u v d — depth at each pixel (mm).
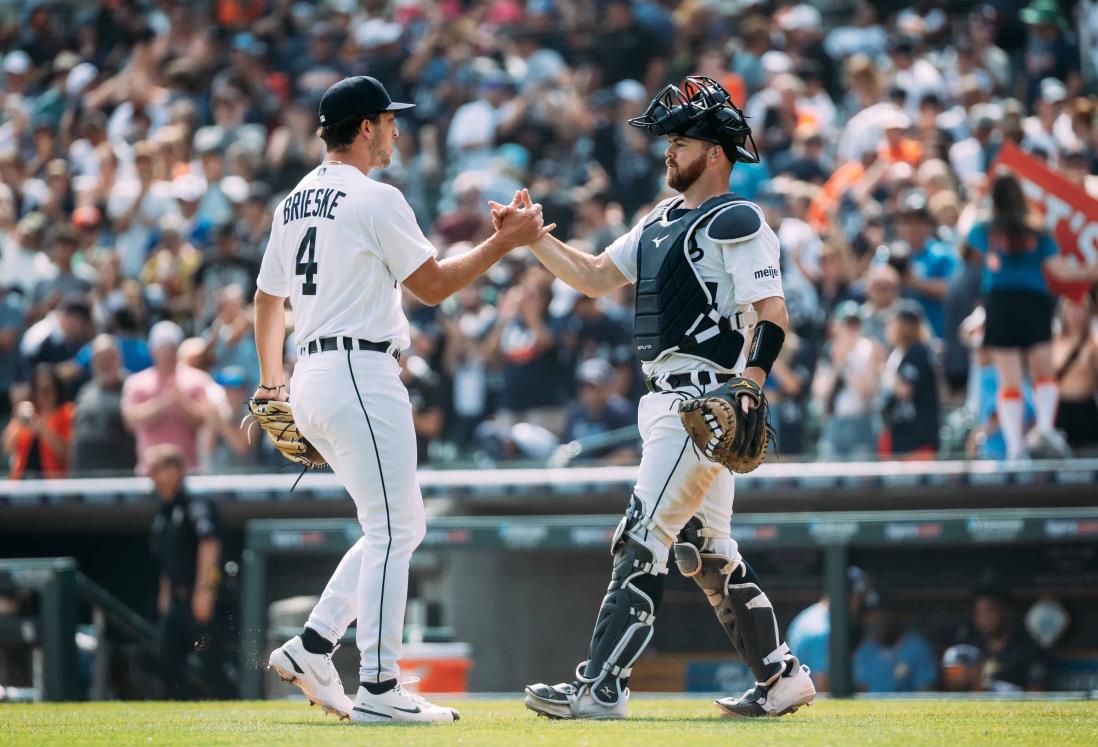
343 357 15562
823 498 33094
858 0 49969
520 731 14039
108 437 37469
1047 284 31734
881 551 27797
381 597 15586
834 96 48531
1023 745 12984
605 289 16812
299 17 57500
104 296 43719
